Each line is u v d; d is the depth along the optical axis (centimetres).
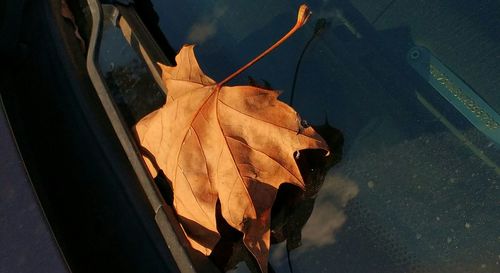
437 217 34
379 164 36
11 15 40
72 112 39
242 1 42
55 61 40
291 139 35
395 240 35
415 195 35
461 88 36
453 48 36
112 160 36
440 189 35
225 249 36
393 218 35
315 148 34
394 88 37
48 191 37
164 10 45
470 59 36
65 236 35
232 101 36
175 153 37
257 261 34
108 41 43
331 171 37
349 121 37
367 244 35
